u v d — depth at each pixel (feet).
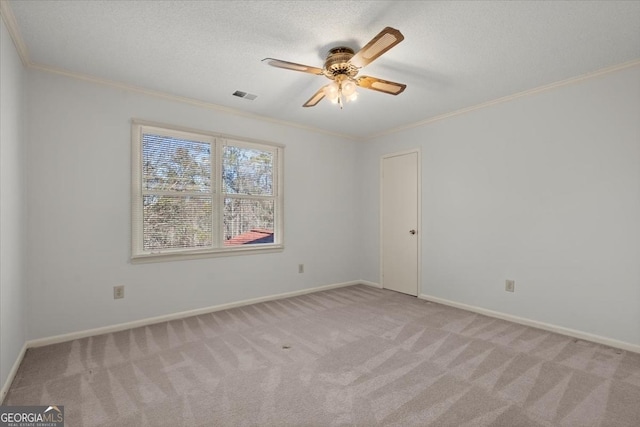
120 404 5.94
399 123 13.84
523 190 10.44
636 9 6.16
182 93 10.51
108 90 9.61
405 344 8.69
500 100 10.91
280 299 13.37
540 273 10.05
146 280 10.26
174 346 8.55
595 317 8.96
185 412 5.71
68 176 9.00
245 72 8.97
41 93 8.61
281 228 13.50
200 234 11.44
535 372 7.13
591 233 9.07
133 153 10.02
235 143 12.32
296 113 12.55
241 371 7.19
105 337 9.18
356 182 16.46
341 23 6.68
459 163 12.23
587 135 9.12
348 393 6.31
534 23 6.64
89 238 9.32
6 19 6.39
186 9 6.24
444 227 12.73
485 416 5.59
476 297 11.66
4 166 6.52
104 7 6.17
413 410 5.77
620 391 6.37
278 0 5.97
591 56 8.03
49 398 6.14
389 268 15.08
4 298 6.47
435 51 7.79
